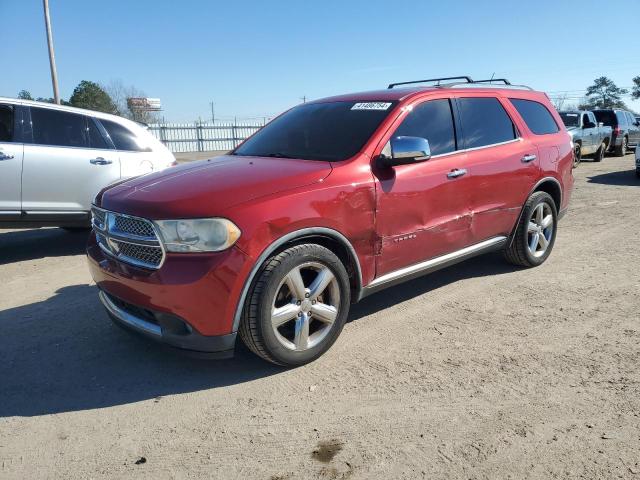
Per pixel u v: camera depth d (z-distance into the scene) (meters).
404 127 4.20
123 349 3.97
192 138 40.38
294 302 3.45
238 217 3.15
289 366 3.56
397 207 3.97
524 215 5.36
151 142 7.60
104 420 3.06
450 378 3.40
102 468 2.64
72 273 6.01
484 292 5.00
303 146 4.27
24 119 6.40
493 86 5.30
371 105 4.40
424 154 3.80
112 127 7.18
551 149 5.57
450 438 2.79
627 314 4.37
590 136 18.09
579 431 2.81
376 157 3.92
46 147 6.49
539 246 5.72
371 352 3.81
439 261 4.49
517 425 2.88
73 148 6.71
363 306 4.72
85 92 49.34
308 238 3.52
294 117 4.88
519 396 3.17
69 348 4.00
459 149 4.58
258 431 2.91
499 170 4.88
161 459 2.70
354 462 2.62
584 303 4.65
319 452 2.71
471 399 3.15
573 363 3.55
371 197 3.79
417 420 2.96
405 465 2.59
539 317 4.37
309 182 3.50
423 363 3.62
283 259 3.31
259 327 3.28
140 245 3.28
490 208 4.86
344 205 3.62
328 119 4.49
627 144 22.95
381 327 4.25
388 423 2.94
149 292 3.20
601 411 2.98
